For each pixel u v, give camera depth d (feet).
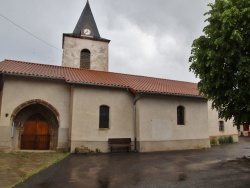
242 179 26.71
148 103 52.90
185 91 60.08
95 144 48.24
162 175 28.94
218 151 52.06
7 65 50.03
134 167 33.65
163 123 53.93
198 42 28.07
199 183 25.16
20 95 45.68
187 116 57.93
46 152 45.27
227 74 25.80
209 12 27.66
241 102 25.22
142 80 65.77
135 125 52.60
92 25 77.87
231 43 24.68
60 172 29.81
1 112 43.73
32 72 47.42
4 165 32.22
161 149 52.42
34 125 48.39
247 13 23.27
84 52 73.41
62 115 48.70
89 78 53.16
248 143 72.84
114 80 56.95
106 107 51.52
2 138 43.06
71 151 46.03
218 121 73.72
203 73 27.76
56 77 47.19
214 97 28.19
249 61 23.49
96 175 28.68
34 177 27.02
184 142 55.98
